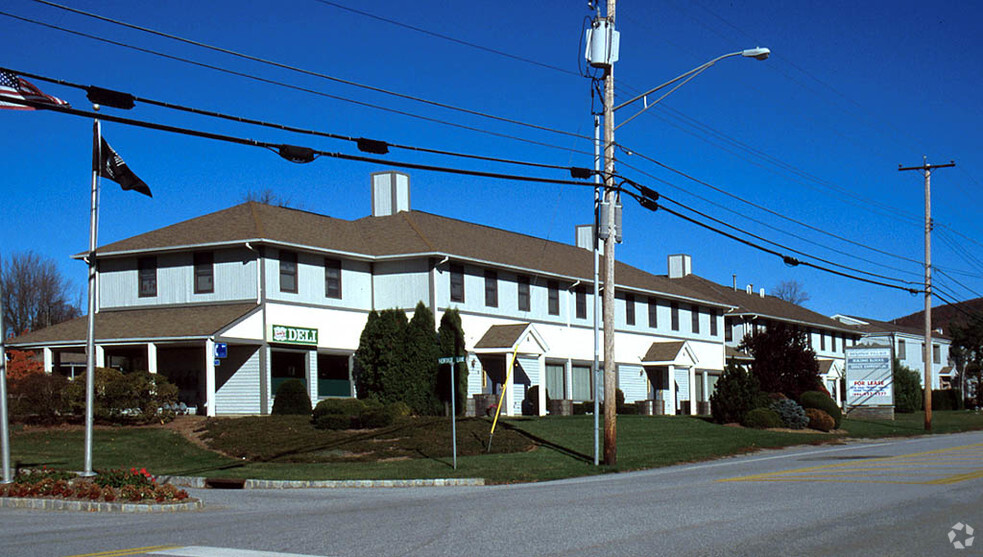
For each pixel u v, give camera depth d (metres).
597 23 24.11
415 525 12.33
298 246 35.38
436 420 31.80
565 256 49.12
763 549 9.60
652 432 34.22
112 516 15.05
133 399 30.69
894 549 9.56
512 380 40.78
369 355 36.41
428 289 37.91
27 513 15.67
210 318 33.84
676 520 12.06
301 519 13.66
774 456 28.58
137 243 37.28
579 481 21.14
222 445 27.50
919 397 69.25
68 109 14.09
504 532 11.35
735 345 64.75
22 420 31.44
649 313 52.31
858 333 78.38
